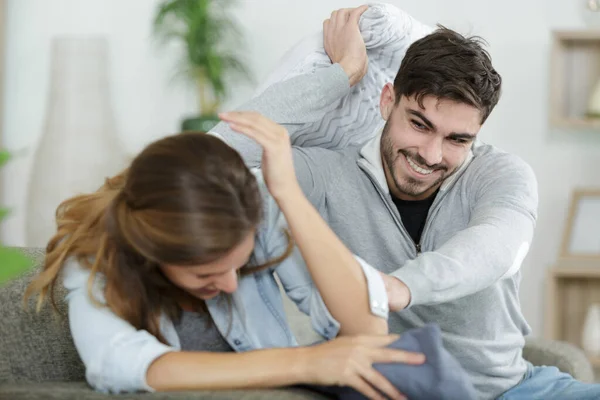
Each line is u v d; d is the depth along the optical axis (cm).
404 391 138
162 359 141
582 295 445
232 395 132
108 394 138
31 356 164
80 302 150
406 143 192
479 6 460
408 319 197
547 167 459
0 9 491
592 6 443
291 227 152
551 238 460
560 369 226
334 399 149
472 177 200
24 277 171
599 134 454
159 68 491
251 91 482
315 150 210
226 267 140
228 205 136
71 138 465
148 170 139
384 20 215
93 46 468
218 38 465
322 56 221
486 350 199
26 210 502
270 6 477
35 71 504
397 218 203
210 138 143
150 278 150
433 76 185
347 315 151
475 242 168
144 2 491
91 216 154
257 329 166
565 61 454
